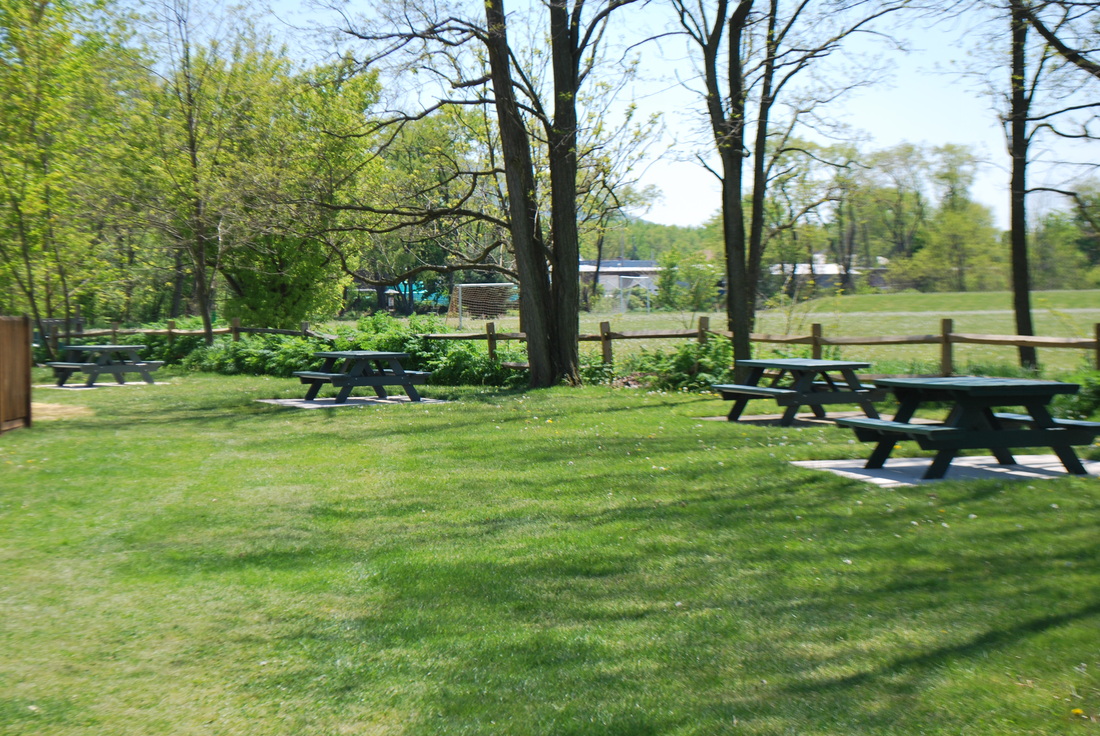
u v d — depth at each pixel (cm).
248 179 1991
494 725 351
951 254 5872
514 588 520
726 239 1591
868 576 518
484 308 5556
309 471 881
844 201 2142
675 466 866
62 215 2355
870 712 348
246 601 501
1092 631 418
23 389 1177
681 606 481
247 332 2344
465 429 1155
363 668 409
